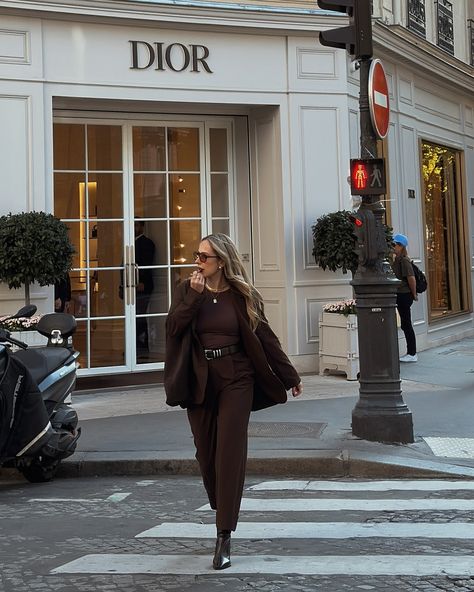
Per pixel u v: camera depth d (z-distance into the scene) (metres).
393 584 4.70
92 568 5.08
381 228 8.51
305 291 12.92
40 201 11.41
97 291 12.26
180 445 8.57
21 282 10.65
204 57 12.41
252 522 6.14
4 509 6.72
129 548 5.51
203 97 12.41
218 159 13.23
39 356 7.68
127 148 12.52
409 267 14.24
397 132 15.75
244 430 5.18
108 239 12.37
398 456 7.95
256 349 5.23
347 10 8.47
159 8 11.88
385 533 5.78
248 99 12.68
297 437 8.68
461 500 6.74
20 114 11.34
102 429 9.42
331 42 8.39
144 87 12.05
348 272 13.22
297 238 12.90
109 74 11.88
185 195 12.98
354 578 4.82
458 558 5.17
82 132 12.25
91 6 11.53
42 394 7.41
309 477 7.80
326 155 13.11
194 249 13.02
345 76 13.27
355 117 13.75
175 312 5.17
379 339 8.51
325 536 5.73
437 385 12.05
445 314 18.14
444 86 18.14
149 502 6.90
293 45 12.94
